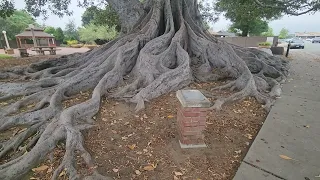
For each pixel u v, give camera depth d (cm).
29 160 272
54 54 1861
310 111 458
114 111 443
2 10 949
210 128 381
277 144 326
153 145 328
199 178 259
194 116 309
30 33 2188
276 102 515
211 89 590
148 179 256
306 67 1079
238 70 673
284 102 516
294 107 482
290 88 655
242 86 582
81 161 279
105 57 689
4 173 251
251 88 550
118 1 886
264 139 340
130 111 446
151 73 578
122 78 602
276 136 351
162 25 841
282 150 310
